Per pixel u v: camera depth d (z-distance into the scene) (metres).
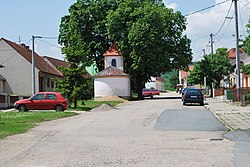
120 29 63.44
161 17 62.50
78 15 66.00
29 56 60.62
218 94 58.75
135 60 61.50
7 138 15.61
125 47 63.16
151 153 11.80
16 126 20.22
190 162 10.24
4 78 56.12
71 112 30.78
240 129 17.92
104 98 59.12
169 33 64.44
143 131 17.88
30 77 57.66
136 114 28.73
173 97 69.31
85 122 22.75
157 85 132.50
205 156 11.12
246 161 10.24
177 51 66.19
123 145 13.57
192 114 26.84
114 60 65.94
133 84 71.50
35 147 13.23
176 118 23.95
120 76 60.03
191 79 73.81
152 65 62.00
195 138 15.26
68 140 14.98
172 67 66.88
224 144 13.50
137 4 64.69
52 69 66.81
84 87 36.88
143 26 60.28
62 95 34.81
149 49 60.97
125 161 10.54
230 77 66.12
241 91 35.12
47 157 11.32
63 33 67.94
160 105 40.81
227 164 9.88
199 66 65.06
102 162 10.44
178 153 11.73
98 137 15.86
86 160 10.77
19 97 43.34
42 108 32.97
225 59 63.69
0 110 36.38
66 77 36.78
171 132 17.36
